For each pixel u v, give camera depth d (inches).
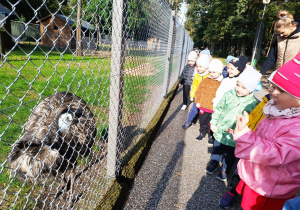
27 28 41.1
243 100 122.0
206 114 175.6
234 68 150.8
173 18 240.5
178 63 406.3
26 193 93.7
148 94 159.5
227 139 122.8
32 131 79.8
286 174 72.7
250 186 81.2
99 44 69.6
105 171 108.1
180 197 113.5
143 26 118.8
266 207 79.6
